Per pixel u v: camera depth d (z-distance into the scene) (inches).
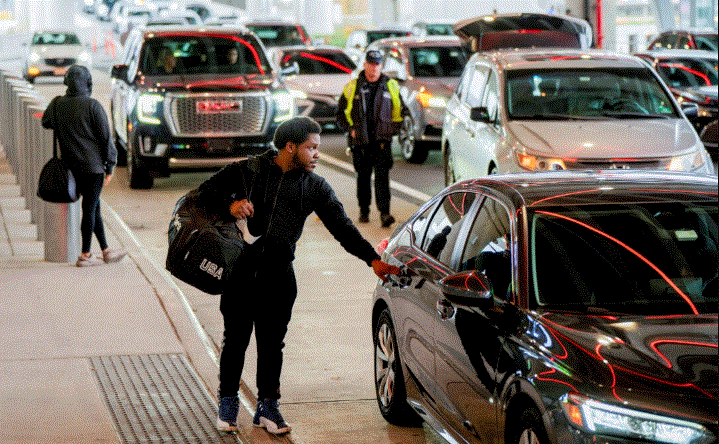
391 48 1572.3
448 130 1050.1
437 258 438.3
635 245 384.8
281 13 5713.6
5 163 1421.0
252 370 559.8
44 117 773.3
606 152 820.0
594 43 2172.7
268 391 466.0
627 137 839.1
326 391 525.7
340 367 565.0
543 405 324.8
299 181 445.4
